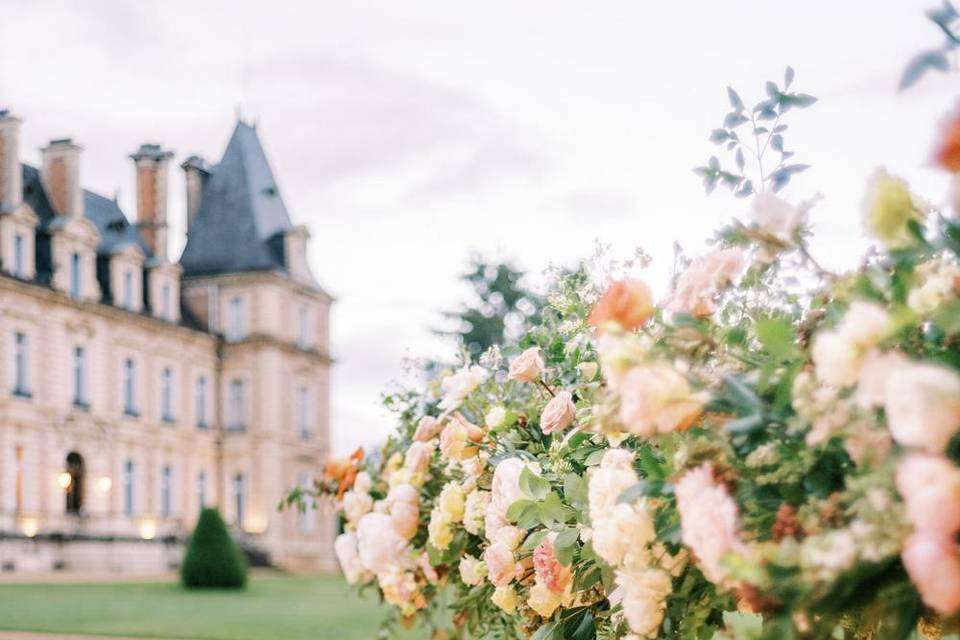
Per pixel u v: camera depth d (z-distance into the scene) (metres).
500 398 3.68
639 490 1.91
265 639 11.58
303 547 49.03
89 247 40.53
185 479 45.72
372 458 4.64
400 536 3.64
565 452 2.65
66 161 40.12
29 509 36.41
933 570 1.35
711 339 1.88
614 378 1.80
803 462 1.67
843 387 1.68
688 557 1.94
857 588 1.56
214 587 27.75
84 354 40.06
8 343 36.19
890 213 1.57
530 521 2.50
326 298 52.19
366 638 11.46
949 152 1.42
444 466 3.77
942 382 1.37
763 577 1.50
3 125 37.31
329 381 52.22
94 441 39.84
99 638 12.27
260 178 50.84
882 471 1.51
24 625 14.41
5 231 36.62
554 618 2.79
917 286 1.64
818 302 1.94
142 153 46.03
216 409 47.91
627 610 2.01
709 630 2.05
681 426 1.77
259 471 47.28
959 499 1.34
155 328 43.84
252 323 47.88
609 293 1.91
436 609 4.19
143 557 38.88
